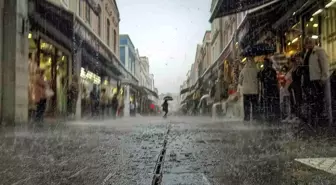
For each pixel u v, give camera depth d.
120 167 3.17
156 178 2.70
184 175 2.80
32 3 11.93
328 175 2.71
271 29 14.82
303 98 8.33
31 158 3.72
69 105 16.58
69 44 18.62
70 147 4.70
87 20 22.80
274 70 10.77
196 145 4.84
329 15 9.87
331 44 9.77
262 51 11.07
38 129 8.32
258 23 15.27
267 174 2.82
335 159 3.43
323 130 6.40
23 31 11.11
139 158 3.70
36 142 5.32
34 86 11.41
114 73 34.81
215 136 6.23
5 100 10.45
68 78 19.22
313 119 8.02
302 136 5.59
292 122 8.77
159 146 4.78
